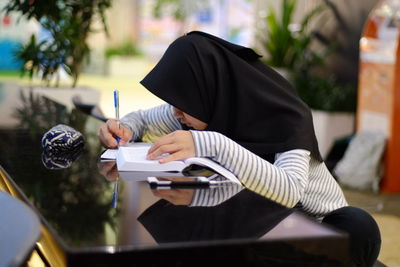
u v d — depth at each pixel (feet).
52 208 3.86
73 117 8.71
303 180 5.13
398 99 17.30
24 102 10.48
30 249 2.38
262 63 6.03
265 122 5.54
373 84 18.06
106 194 4.30
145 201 4.09
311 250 3.22
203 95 5.67
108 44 58.75
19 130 7.43
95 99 16.74
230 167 5.04
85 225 3.45
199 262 3.05
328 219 5.23
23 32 42.34
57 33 16.46
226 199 4.18
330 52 22.02
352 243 5.00
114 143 6.42
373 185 17.87
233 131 5.65
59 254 3.12
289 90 5.90
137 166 5.13
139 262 2.98
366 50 18.24
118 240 3.13
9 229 2.68
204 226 3.44
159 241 3.12
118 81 48.91
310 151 5.40
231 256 3.11
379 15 17.83
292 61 23.12
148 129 7.36
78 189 4.43
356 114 20.40
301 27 22.68
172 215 3.71
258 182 4.99
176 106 5.65
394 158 17.56
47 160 5.60
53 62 16.81
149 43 61.98
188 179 4.74
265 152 5.41
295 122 5.42
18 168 5.20
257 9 27.40
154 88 5.68
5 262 2.28
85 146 6.45
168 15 60.29
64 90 16.38
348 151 18.43
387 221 14.56
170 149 5.18
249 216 3.69
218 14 59.26
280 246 3.17
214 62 5.68
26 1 15.75
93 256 2.93
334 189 5.99
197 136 5.18
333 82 21.94
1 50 42.78
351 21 21.27
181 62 5.66
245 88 5.60
